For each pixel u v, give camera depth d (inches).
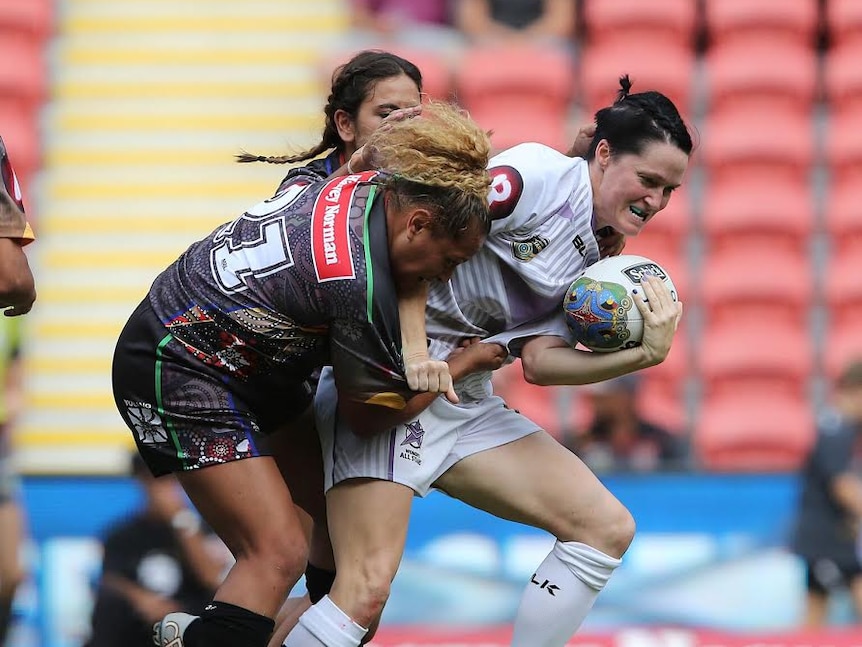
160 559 865.5
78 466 1238.9
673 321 516.1
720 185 1389.0
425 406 514.6
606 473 914.7
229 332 490.0
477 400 558.9
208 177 1412.4
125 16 1514.5
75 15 1513.3
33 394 1280.8
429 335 539.5
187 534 868.0
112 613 863.1
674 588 901.8
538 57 1453.0
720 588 901.8
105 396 1283.2
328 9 1513.3
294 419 550.3
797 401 1264.8
